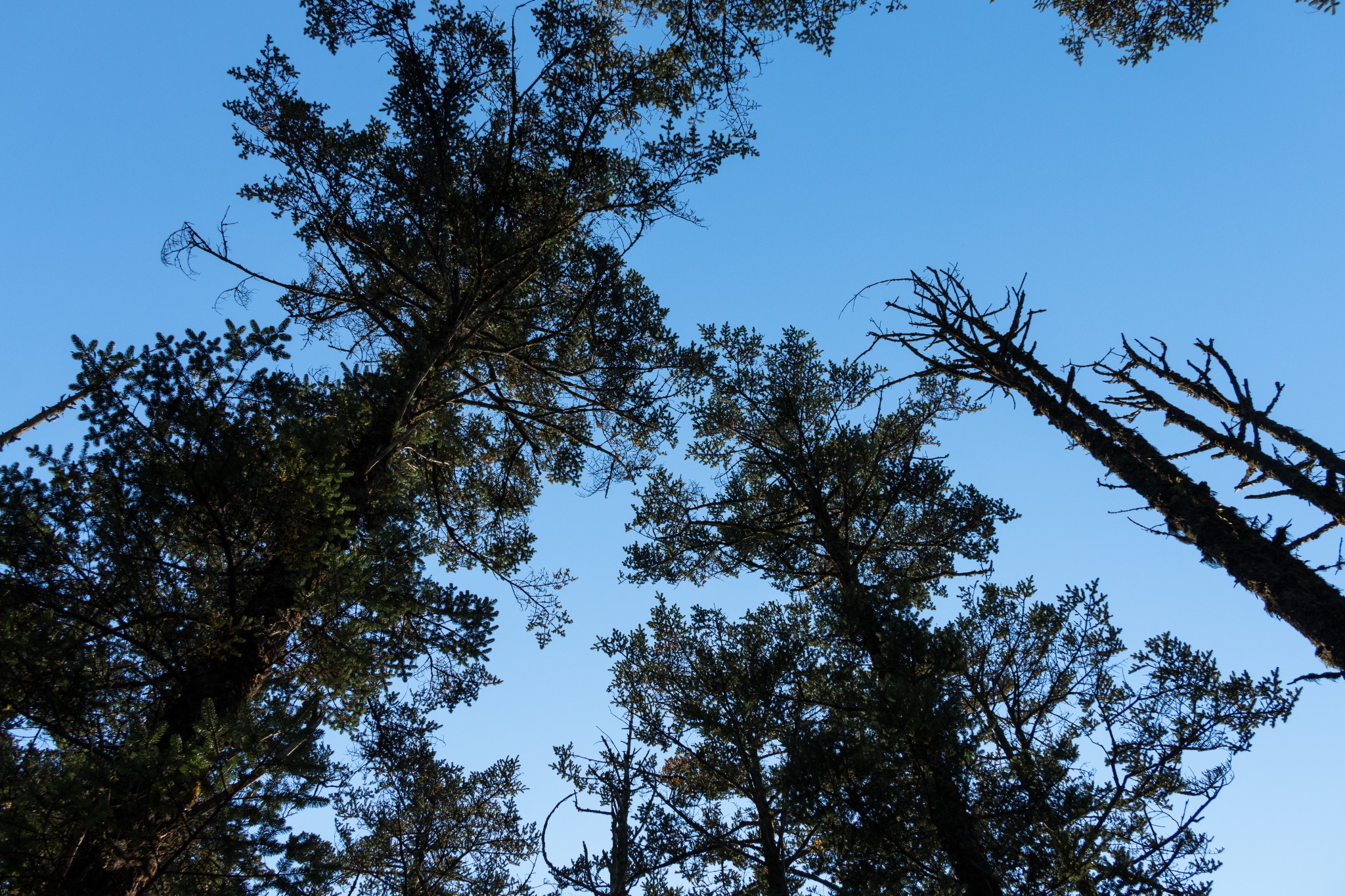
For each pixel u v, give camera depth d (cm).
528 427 1206
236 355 568
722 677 1016
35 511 505
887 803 686
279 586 620
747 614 1073
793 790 717
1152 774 732
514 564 1181
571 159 1020
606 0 1099
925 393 1171
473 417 1215
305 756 445
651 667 1100
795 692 945
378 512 769
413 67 959
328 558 566
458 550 1177
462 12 948
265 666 607
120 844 412
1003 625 910
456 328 969
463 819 1052
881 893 689
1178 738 739
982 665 888
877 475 1085
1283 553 517
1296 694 705
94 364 534
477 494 1261
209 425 541
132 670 561
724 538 1160
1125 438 663
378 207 1018
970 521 1059
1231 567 531
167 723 512
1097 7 1006
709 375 1173
